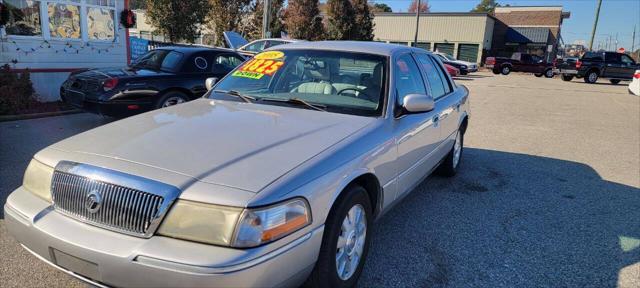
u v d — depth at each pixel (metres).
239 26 30.97
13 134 7.19
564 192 5.36
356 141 2.93
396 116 3.50
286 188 2.27
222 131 2.86
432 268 3.41
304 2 34.50
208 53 8.42
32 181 2.67
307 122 3.14
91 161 2.45
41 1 10.13
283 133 2.88
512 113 12.42
